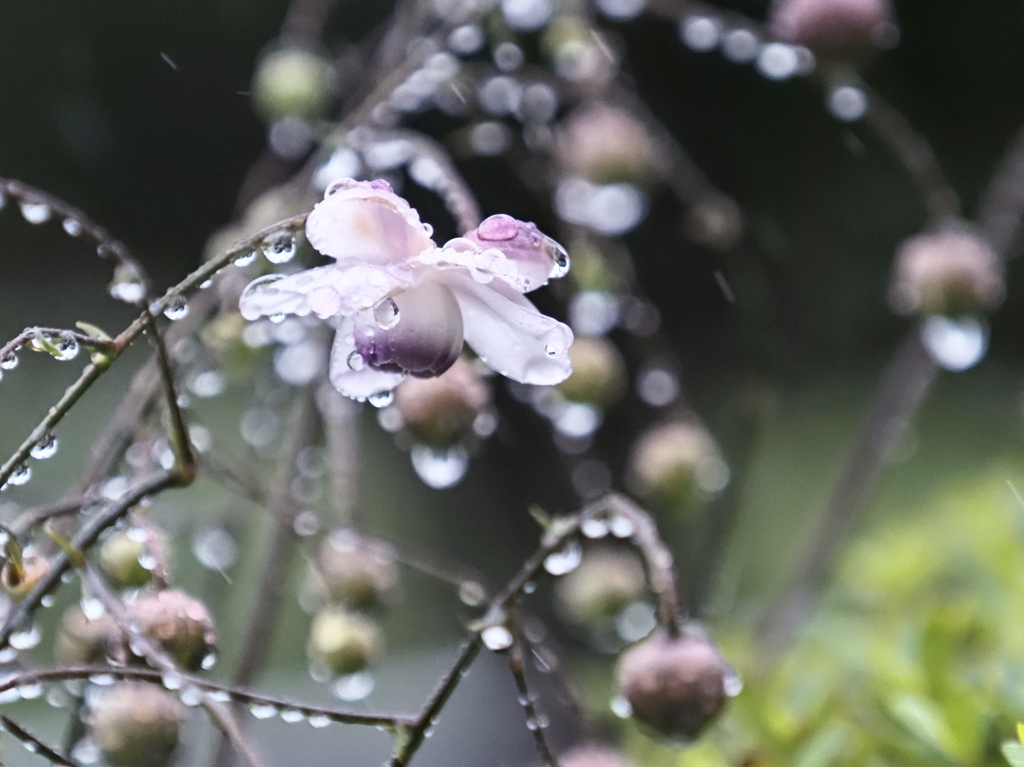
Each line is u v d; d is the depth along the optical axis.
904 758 0.48
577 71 0.52
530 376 0.43
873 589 0.55
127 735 0.45
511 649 0.43
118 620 0.43
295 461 0.50
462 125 0.66
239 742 0.43
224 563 0.50
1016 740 0.47
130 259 0.44
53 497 0.50
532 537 0.85
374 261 0.42
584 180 0.52
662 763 0.51
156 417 0.46
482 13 0.50
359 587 0.48
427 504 0.88
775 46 0.52
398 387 0.47
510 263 0.42
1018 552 0.53
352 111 0.52
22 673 0.42
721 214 0.54
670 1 0.52
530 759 0.70
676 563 0.55
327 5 0.54
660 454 0.52
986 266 0.52
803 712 0.49
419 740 0.43
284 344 0.50
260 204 0.50
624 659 0.45
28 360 0.78
